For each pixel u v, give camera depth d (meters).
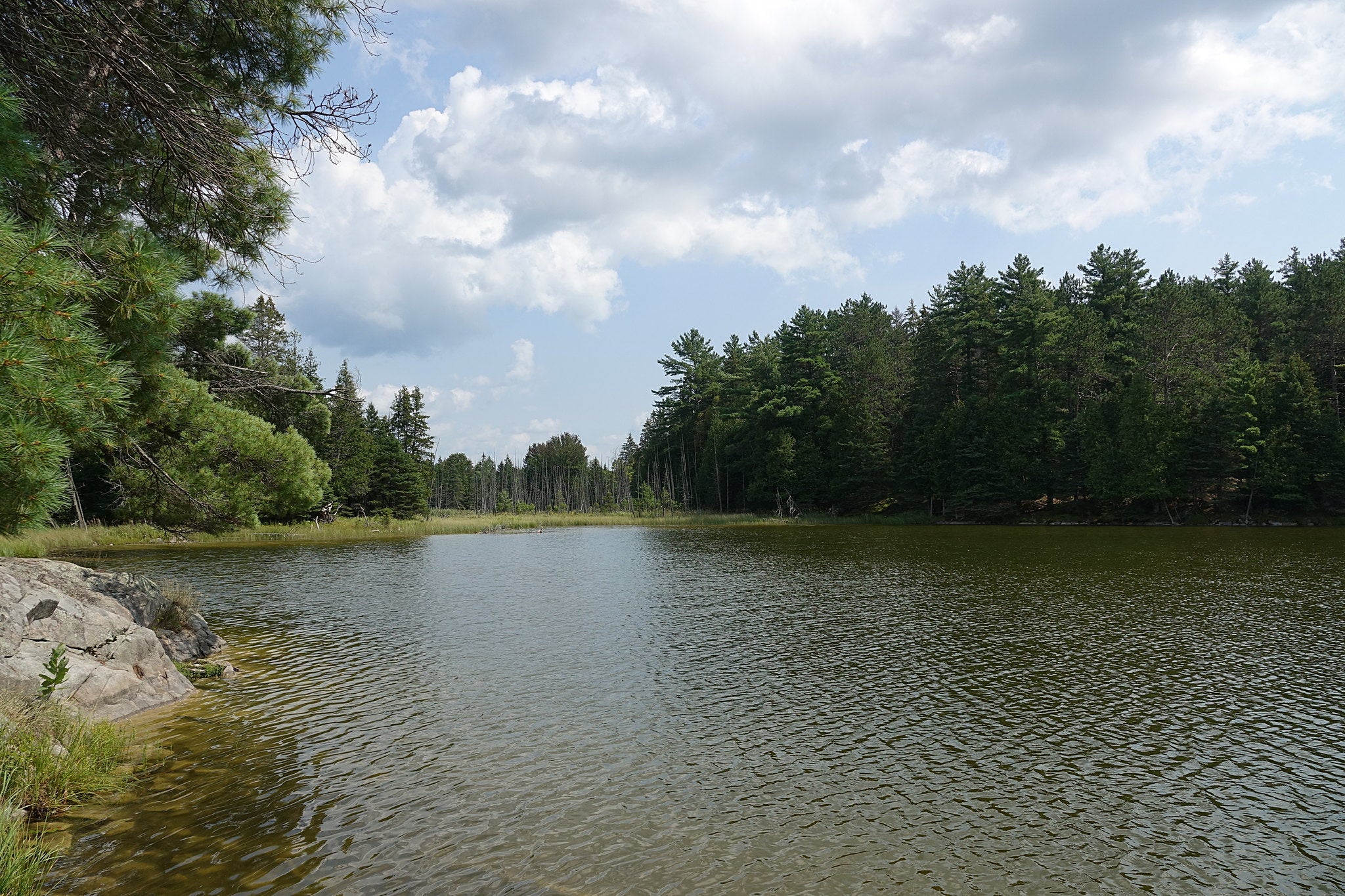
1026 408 67.38
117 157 9.45
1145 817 8.66
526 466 161.62
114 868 6.95
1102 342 66.19
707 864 7.49
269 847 7.52
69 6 7.60
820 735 11.34
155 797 8.66
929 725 11.77
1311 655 15.85
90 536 40.53
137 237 7.20
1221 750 10.71
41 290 5.53
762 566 33.91
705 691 13.59
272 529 63.62
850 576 29.67
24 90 7.45
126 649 12.14
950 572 29.94
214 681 14.05
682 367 108.44
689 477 110.56
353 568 34.34
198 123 8.55
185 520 16.06
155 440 14.88
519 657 16.22
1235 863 7.63
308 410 18.34
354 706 12.57
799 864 7.52
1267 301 70.00
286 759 10.02
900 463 74.31
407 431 95.44
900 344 87.25
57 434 5.43
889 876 7.32
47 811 7.99
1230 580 26.52
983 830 8.30
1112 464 59.94
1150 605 21.72
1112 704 12.76
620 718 12.08
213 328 15.32
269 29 9.81
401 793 9.03
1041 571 29.73
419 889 6.84
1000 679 14.37
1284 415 56.66
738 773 9.85
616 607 23.00
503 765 10.01
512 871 7.24
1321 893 7.08
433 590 26.88
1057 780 9.66
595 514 97.06
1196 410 59.38
